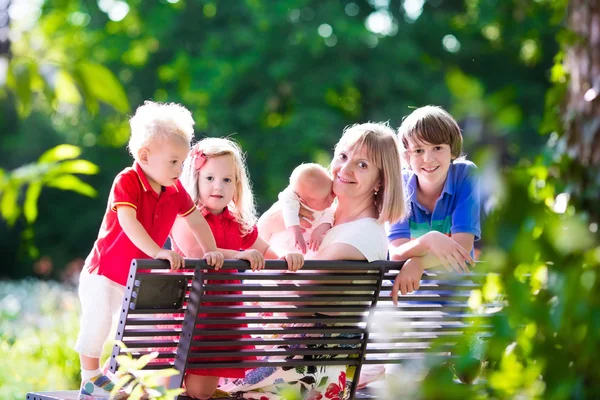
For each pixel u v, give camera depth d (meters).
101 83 1.65
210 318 3.70
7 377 6.62
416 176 4.96
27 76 1.67
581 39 4.41
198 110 21.52
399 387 1.84
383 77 20.52
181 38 23.11
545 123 4.47
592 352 1.80
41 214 26.95
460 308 4.06
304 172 4.39
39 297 13.96
